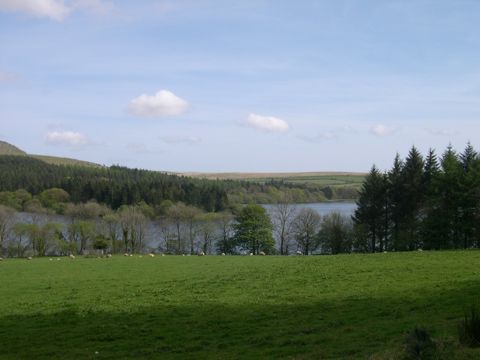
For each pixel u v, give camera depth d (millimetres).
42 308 33094
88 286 43312
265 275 44594
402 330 20156
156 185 158375
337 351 18031
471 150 90062
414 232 86438
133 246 113688
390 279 35719
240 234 109812
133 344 22531
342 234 96812
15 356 21688
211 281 42562
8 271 59219
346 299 29312
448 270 38125
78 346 22828
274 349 19516
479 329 15602
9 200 132750
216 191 156625
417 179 91562
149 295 36219
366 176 98000
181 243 116812
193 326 25219
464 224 77875
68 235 109812
